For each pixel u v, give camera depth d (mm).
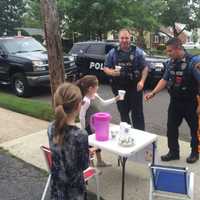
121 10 20469
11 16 42344
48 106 8883
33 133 7180
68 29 21547
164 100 10398
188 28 39250
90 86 4750
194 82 5121
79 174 3066
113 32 21172
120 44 5805
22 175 5344
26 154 6082
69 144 2967
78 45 14055
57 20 7562
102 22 20469
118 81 5895
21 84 11305
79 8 20438
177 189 3600
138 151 4344
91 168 4148
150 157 4570
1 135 7109
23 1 41969
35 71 11023
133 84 5891
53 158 3094
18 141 6723
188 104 5301
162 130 7430
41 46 12398
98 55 13312
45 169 5520
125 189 4820
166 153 5926
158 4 23781
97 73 13359
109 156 5766
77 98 2959
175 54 5020
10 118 8266
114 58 5863
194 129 5434
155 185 3656
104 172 5285
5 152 6211
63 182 3088
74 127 2998
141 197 4637
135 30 23375
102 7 19797
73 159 2992
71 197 3092
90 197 4664
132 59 5770
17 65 11281
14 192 4859
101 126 4176
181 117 5484
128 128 4137
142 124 6105
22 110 8703
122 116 6094
